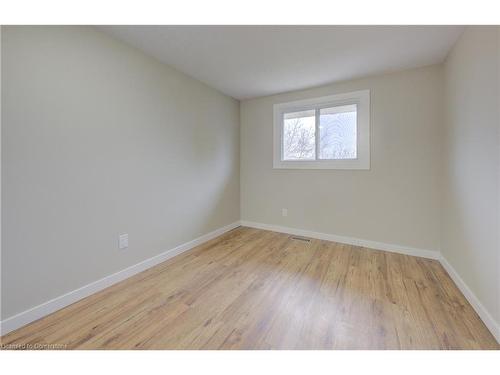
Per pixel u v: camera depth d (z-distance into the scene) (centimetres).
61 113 149
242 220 371
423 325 135
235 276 199
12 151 128
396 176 250
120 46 185
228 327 135
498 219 123
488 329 131
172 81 237
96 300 162
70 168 155
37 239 140
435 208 233
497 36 124
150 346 121
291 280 192
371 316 144
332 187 291
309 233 311
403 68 237
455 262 188
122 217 192
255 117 347
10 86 126
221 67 236
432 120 230
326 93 286
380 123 255
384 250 260
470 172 158
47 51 141
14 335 127
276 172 333
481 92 143
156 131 221
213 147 304
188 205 264
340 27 167
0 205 125
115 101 183
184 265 222
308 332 130
